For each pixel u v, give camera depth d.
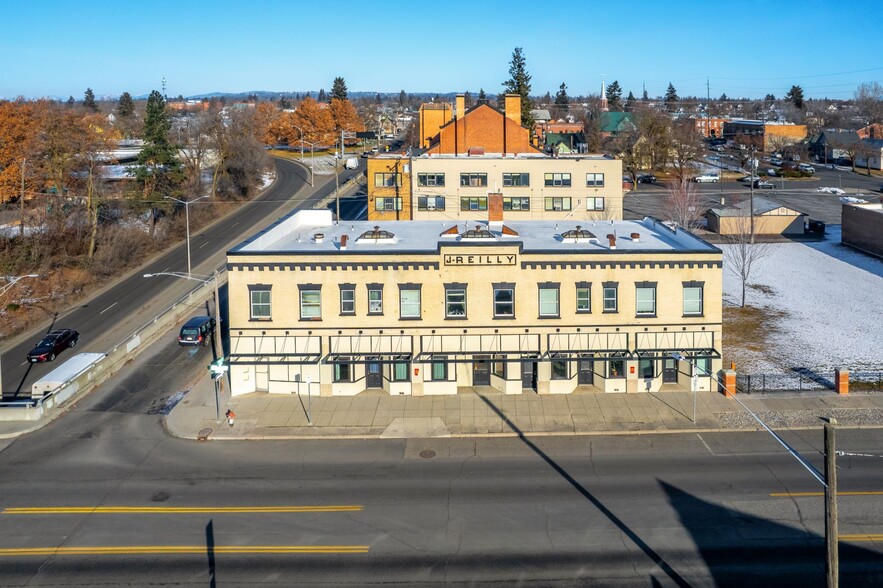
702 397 42.34
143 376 48.25
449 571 25.81
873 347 50.69
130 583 25.30
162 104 115.06
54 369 47.22
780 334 54.50
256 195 126.38
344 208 112.75
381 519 29.52
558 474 33.44
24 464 35.44
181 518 29.80
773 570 25.55
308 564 26.36
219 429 39.09
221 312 62.91
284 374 43.69
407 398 42.88
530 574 25.56
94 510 30.59
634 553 26.80
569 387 43.22
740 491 31.44
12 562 26.72
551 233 51.09
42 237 76.69
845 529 28.11
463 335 42.78
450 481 32.91
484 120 88.38
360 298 42.56
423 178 77.00
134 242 84.81
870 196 123.50
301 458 35.62
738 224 83.94
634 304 42.59
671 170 155.50
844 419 38.78
